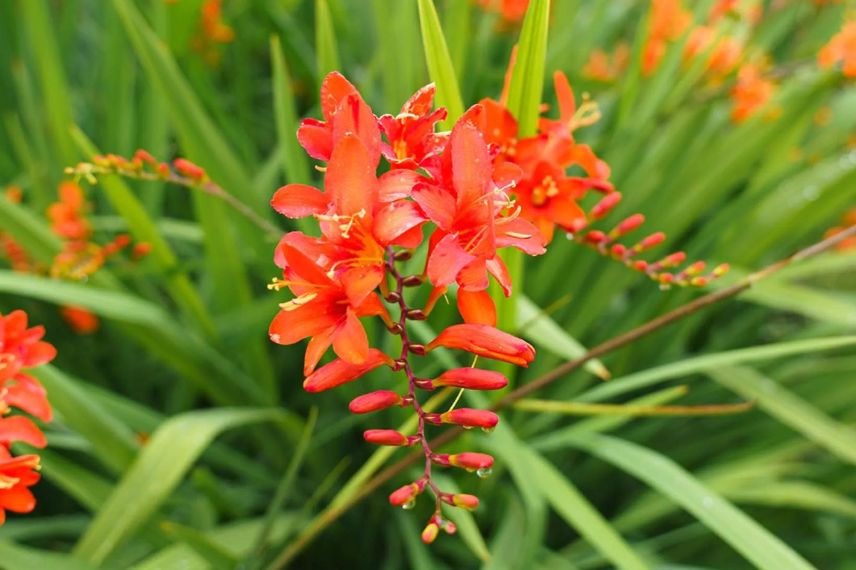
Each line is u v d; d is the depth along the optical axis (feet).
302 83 3.54
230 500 2.53
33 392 1.90
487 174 1.59
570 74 2.95
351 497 2.18
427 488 2.48
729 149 2.86
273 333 1.59
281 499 2.27
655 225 2.84
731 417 3.10
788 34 3.67
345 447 2.88
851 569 2.89
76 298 2.37
